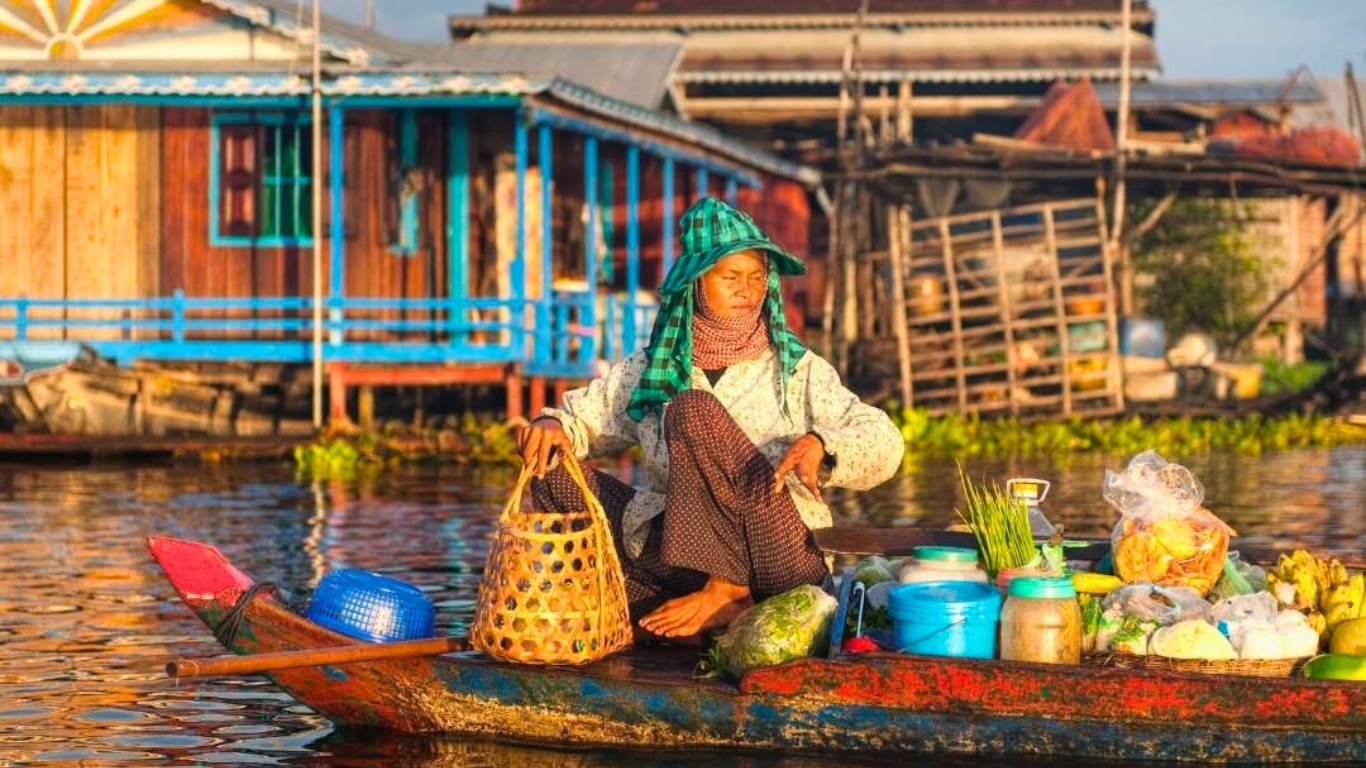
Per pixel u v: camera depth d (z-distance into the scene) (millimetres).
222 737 7180
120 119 23547
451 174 25062
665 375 7598
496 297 24984
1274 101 43750
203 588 7352
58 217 23656
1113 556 7449
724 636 7016
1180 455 23281
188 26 23781
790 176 31047
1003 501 7594
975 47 43750
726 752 6777
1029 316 28453
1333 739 6340
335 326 22219
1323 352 41312
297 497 17031
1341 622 7082
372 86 22172
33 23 23984
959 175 29250
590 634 7008
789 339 7594
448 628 9406
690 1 45219
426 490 17844
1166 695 6398
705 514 7250
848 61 32219
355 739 7125
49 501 16547
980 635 6809
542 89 21891
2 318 23578
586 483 7309
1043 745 6551
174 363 23125
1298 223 42375
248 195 23391
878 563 7820
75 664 8609
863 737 6691
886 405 25406
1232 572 7379
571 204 28016
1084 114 36844
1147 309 36656
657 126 25672
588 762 6695
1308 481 19031
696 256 7496
